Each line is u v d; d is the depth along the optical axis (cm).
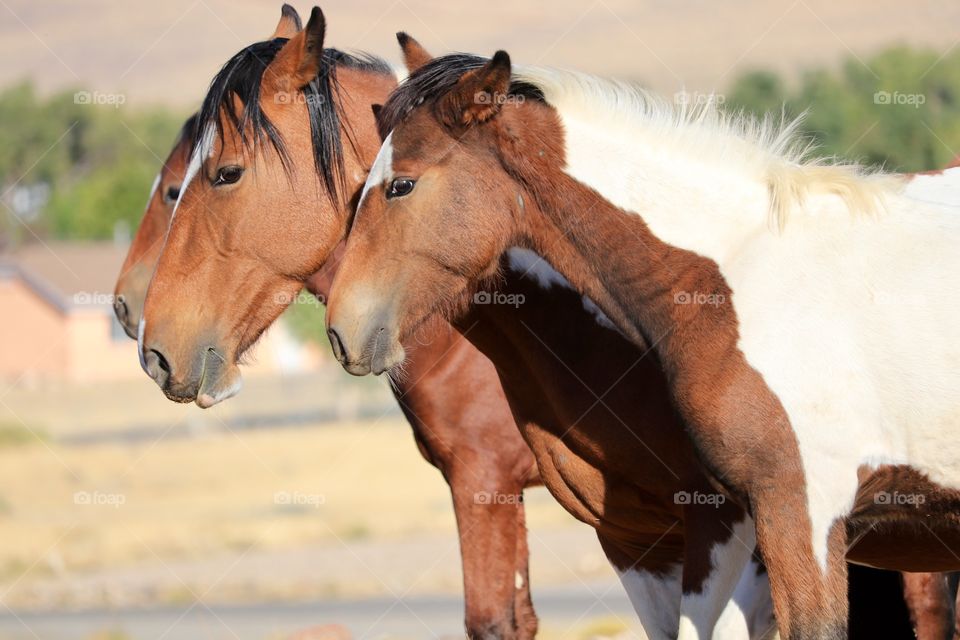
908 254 772
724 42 16025
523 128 825
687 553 854
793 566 745
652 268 812
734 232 808
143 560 3494
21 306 8388
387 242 823
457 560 3241
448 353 1077
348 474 4944
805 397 751
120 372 8450
